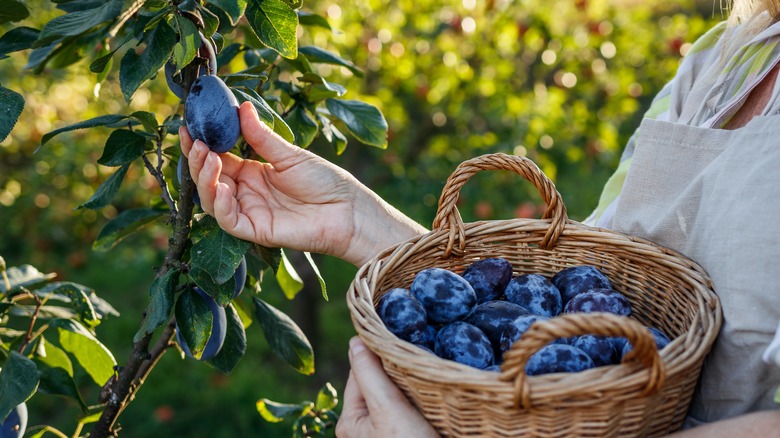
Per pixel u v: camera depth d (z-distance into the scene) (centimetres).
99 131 391
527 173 109
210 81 96
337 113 124
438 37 325
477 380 76
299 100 123
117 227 129
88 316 117
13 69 310
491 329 101
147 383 332
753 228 85
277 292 411
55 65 108
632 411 79
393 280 107
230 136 96
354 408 93
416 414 84
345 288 432
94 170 403
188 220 104
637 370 77
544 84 386
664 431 85
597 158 348
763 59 96
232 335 118
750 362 85
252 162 108
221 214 99
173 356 350
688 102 109
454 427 81
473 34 324
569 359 86
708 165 96
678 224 98
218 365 117
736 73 101
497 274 109
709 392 90
